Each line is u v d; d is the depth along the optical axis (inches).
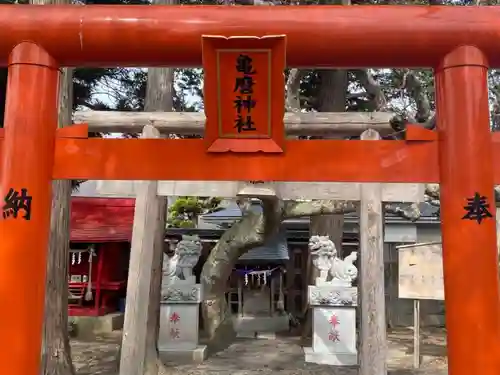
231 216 666.2
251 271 598.9
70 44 145.7
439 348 502.3
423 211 664.4
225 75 141.9
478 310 136.3
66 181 330.3
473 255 137.8
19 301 138.4
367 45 143.4
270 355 452.4
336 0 452.4
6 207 140.9
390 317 656.4
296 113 289.9
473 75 142.6
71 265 599.5
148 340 358.3
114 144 150.4
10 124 143.9
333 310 424.5
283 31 143.3
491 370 134.3
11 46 146.6
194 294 438.3
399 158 147.7
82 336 563.8
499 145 144.6
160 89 392.2
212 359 433.1
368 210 267.9
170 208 699.4
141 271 269.6
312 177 148.4
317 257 443.5
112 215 629.3
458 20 142.0
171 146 150.3
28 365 138.6
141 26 143.9
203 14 144.8
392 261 660.1
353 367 406.9
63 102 319.9
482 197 139.5
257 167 148.9
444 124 144.6
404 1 478.6
